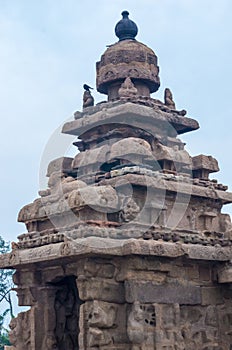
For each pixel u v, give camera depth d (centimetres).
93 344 1278
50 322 1427
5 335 4259
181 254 1360
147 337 1304
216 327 1437
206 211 1530
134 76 1631
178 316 1361
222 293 1468
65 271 1391
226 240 1484
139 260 1319
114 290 1323
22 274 1481
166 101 1662
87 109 1625
